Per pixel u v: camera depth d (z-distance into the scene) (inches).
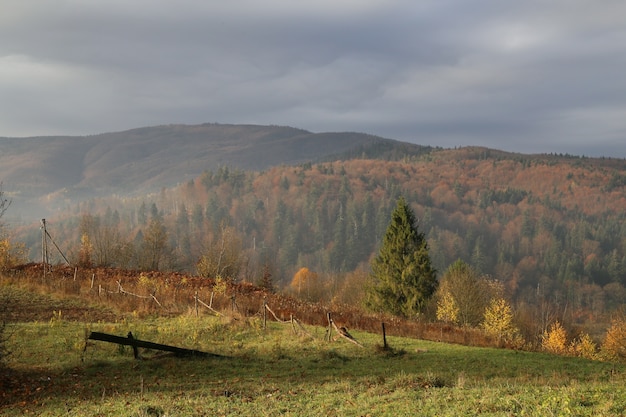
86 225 2539.4
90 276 1568.7
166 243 2518.5
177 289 1466.5
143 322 1107.3
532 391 511.2
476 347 1071.6
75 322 1061.8
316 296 3275.1
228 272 2348.7
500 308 2076.8
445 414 444.8
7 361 754.8
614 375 783.1
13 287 1365.7
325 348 945.5
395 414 464.1
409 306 2214.6
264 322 1107.3
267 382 685.9
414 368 817.5
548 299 6776.6
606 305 6752.0
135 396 609.6
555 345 2258.9
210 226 7101.4
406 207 2314.2
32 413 562.6
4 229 1905.8
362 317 1445.6
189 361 813.9
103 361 789.9
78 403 594.2
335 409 508.7
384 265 2310.5
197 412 520.4
